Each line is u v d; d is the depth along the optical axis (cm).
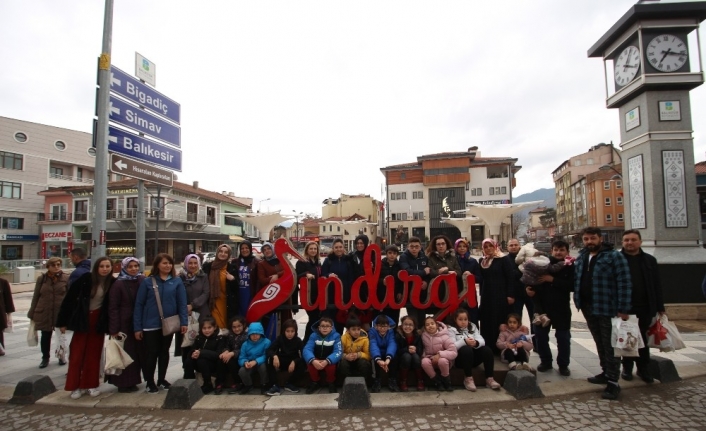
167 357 490
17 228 3644
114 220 3297
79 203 3588
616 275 432
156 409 421
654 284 460
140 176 673
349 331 471
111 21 622
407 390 455
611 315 430
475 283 507
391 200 5362
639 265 462
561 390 440
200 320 498
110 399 446
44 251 3625
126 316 467
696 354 571
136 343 475
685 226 835
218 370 471
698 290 812
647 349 459
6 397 455
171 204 3441
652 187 849
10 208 3612
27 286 1864
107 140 605
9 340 777
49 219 3625
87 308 451
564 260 495
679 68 843
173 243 3484
